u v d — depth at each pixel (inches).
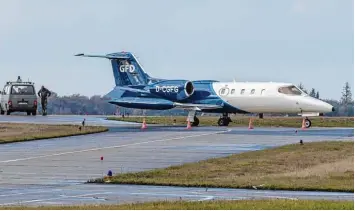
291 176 4379.9
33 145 6565.0
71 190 3895.2
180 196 3631.9
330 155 5442.9
